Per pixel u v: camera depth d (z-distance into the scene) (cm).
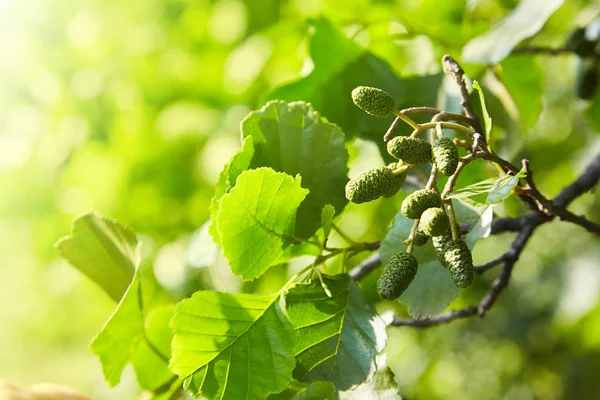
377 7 100
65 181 149
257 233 60
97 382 146
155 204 140
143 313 64
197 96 140
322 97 73
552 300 153
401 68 92
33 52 149
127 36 149
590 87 82
